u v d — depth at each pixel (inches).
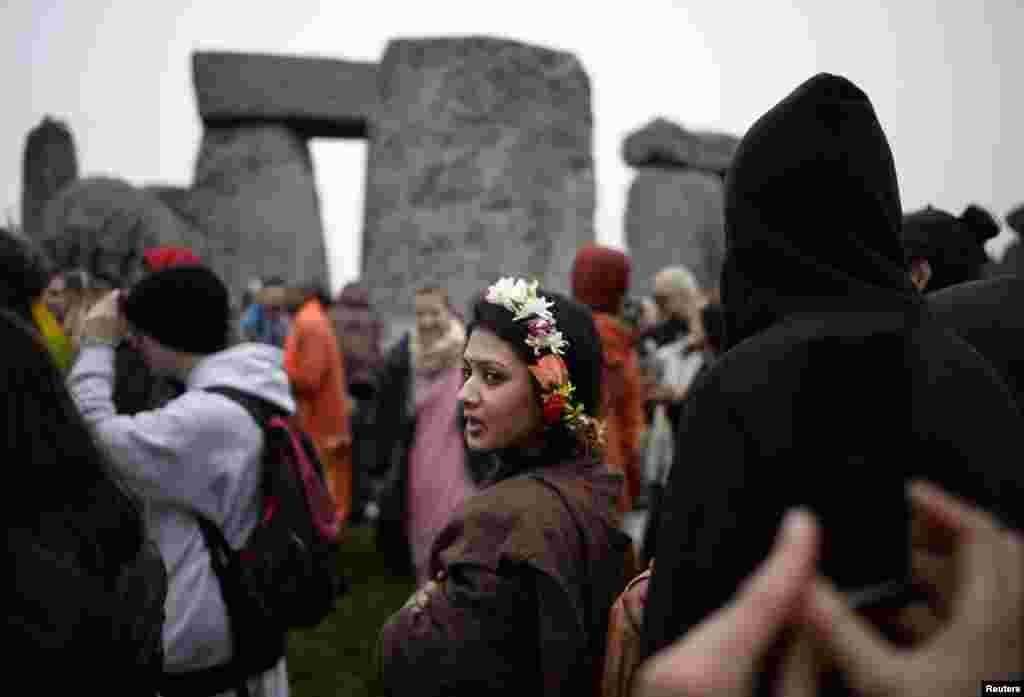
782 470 42.0
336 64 513.7
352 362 332.5
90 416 106.1
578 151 418.3
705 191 614.9
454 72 403.2
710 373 48.5
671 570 47.6
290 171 507.8
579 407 85.3
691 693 28.0
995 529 32.4
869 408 41.3
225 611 102.6
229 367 111.0
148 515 102.3
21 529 56.1
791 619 29.8
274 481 106.9
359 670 182.4
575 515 79.0
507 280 88.3
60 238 423.5
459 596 76.2
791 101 53.9
